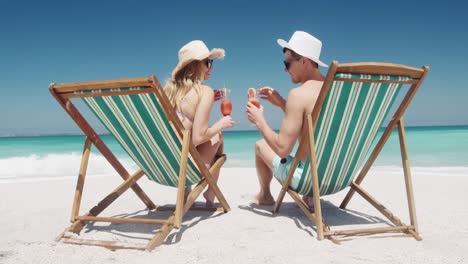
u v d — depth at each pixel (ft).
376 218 10.34
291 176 9.32
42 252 7.49
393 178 17.84
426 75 7.73
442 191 14.32
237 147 46.75
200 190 9.45
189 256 7.27
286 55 9.41
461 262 6.82
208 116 9.39
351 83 7.32
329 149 8.27
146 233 9.11
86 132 8.82
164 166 9.08
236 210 11.35
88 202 13.04
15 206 12.59
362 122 8.03
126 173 10.00
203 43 10.05
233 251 7.55
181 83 9.66
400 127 8.61
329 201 12.62
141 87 7.30
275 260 7.02
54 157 31.94
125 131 8.57
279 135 8.73
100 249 7.69
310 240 8.25
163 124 8.00
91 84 7.52
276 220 10.03
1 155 37.93
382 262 6.86
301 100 8.27
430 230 9.02
